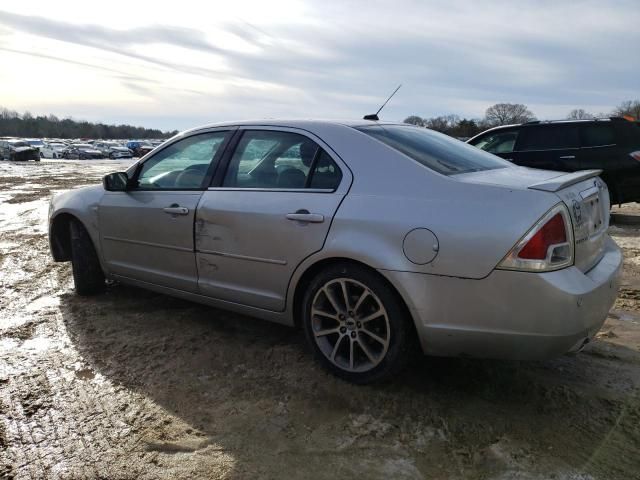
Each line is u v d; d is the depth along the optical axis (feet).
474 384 9.82
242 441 8.14
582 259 8.63
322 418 8.77
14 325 12.84
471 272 8.21
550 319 7.91
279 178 10.71
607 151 26.13
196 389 9.75
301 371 10.38
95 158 152.97
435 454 7.80
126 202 13.30
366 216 9.17
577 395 9.38
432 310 8.59
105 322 13.08
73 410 9.00
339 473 7.39
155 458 7.72
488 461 7.60
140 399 9.37
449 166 9.77
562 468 7.41
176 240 12.14
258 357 11.06
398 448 7.95
